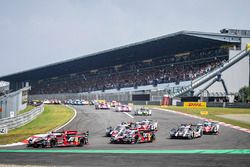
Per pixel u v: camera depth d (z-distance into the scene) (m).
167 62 96.19
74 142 23.88
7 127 31.84
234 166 15.84
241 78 80.12
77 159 17.77
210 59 85.31
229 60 79.81
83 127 36.69
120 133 26.36
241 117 48.22
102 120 43.69
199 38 77.19
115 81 106.12
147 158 18.16
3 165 15.62
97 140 27.72
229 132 33.91
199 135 30.05
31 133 30.69
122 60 106.25
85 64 115.19
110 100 91.19
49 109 62.88
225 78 78.94
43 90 142.75
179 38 78.25
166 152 20.75
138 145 24.56
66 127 36.44
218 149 22.33
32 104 80.50
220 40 77.88
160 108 65.62
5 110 39.06
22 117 37.56
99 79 115.75
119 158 18.16
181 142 26.39
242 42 80.50
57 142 23.56
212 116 49.69
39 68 124.50
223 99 73.19
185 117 48.72
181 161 17.16
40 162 16.72
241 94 73.75
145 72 101.56
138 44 84.88
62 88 129.62
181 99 73.38
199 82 76.75
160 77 91.00
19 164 16.09
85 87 115.25
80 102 82.81
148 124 33.19
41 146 23.36
